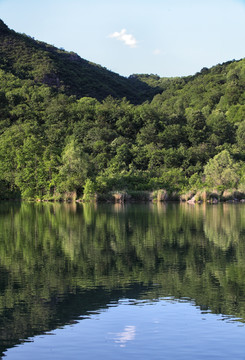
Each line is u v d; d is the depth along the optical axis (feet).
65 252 70.54
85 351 34.58
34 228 100.22
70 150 224.53
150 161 272.92
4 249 73.05
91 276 55.47
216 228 98.53
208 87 567.59
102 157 273.13
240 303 45.19
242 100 482.28
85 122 334.44
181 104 495.82
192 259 65.05
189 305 44.60
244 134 342.44
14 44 629.92
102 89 650.84
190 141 318.04
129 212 143.95
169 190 218.79
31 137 248.73
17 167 236.63
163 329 38.65
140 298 46.73
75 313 42.55
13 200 230.68
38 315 41.65
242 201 202.18
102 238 84.53
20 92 398.62
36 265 61.26
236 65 634.43
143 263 62.49
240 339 36.52
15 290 49.42
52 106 360.07
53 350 34.71
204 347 35.06
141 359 33.19
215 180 220.43
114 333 37.73
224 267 60.03
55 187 225.15
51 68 595.88
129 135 344.49
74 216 130.00
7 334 37.63
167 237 85.56
